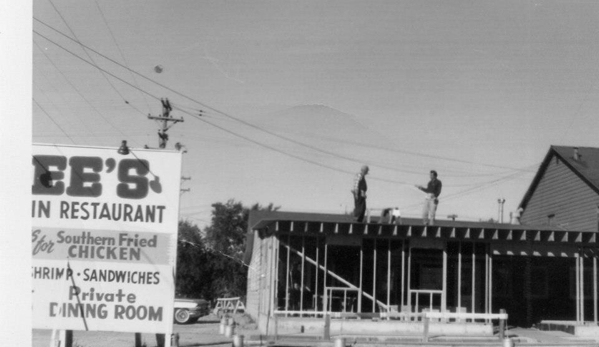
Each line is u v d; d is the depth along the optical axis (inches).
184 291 1635.1
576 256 890.1
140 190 435.8
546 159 1432.1
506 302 1026.7
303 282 845.8
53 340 426.3
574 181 1337.4
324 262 881.5
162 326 428.1
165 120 1266.0
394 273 900.0
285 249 882.1
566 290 1036.5
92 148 436.8
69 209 433.1
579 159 1352.1
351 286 836.0
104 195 434.9
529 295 1030.4
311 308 880.3
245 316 1339.8
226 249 2048.5
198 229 1768.0
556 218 1393.9
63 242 430.9
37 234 430.6
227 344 732.0
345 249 898.1
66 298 427.5
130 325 428.1
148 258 432.5
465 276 919.0
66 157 436.1
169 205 436.5
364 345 690.8
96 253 431.5
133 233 433.7
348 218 1078.4
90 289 429.1
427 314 741.3
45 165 435.2
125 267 431.2
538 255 886.4
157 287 430.6
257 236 1152.2
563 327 871.7
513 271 1037.8
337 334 790.5
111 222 433.7
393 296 893.8
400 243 890.7
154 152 438.9
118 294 429.7
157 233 434.3
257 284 1121.4
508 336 799.1
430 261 903.1
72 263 430.3
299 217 1071.0
